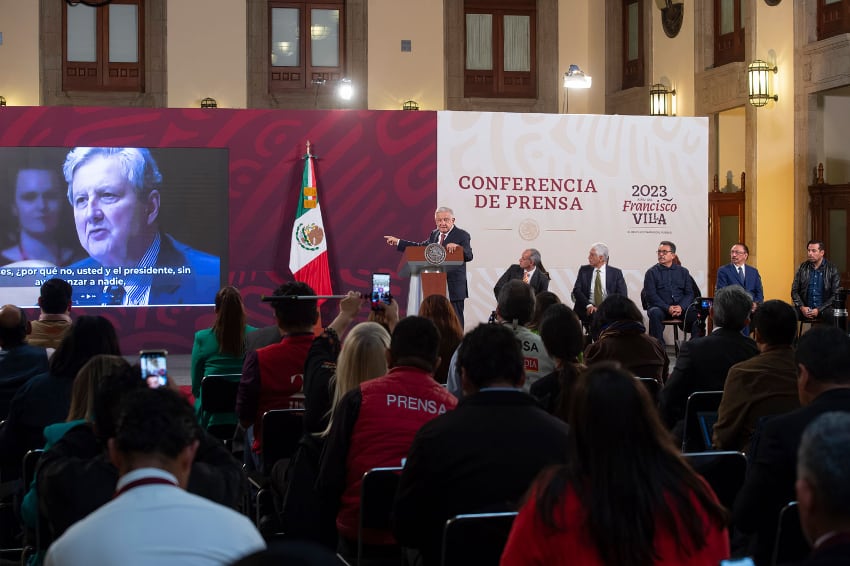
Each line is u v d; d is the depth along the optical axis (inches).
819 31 572.7
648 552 78.1
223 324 228.1
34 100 740.0
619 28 757.9
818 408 120.1
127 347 488.4
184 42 753.0
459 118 506.6
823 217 569.6
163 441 80.9
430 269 401.1
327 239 499.8
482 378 117.0
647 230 518.3
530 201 510.3
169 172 489.7
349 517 142.5
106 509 76.9
